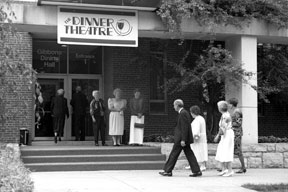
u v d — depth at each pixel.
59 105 17.67
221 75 15.23
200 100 18.03
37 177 12.19
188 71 16.11
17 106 11.38
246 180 11.75
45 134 18.78
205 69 15.34
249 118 15.77
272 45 18.38
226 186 10.65
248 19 15.63
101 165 14.02
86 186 10.49
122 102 16.83
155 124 19.52
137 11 14.78
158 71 18.55
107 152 14.93
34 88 17.61
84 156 14.34
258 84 17.52
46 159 14.03
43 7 14.19
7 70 8.66
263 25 16.09
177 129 12.37
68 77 19.42
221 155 12.63
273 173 13.45
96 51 19.83
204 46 17.56
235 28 15.80
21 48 16.98
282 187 10.39
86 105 18.62
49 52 19.19
